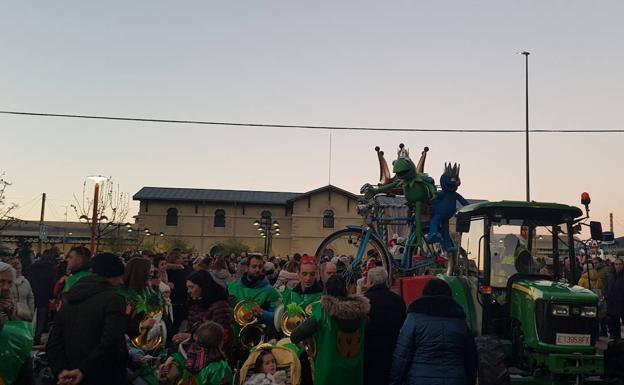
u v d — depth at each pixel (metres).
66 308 4.54
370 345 5.48
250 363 5.43
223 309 6.11
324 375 5.04
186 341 5.55
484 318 7.91
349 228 11.68
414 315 5.25
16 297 7.77
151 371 5.33
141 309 5.68
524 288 7.55
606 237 8.89
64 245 44.38
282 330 6.15
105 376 4.43
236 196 62.88
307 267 6.54
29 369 4.57
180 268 9.86
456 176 10.70
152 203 61.06
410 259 11.27
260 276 6.79
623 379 6.99
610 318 13.37
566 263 8.23
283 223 61.56
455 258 9.95
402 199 12.57
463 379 5.12
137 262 5.79
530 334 7.27
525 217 8.22
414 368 5.12
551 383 6.98
